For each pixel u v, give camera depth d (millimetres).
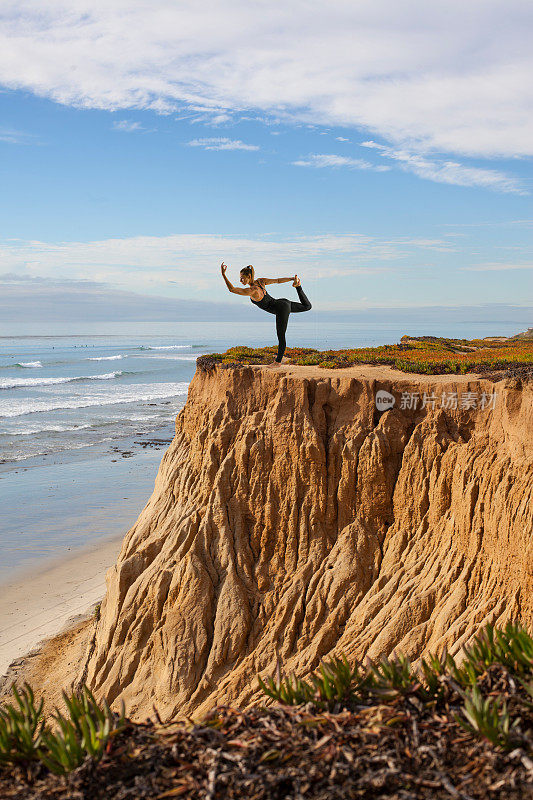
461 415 17672
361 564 17234
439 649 13594
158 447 59219
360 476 18047
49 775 5055
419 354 29109
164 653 16844
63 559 31297
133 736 5422
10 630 23703
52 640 22672
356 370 22531
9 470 49938
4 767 5156
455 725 5215
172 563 18812
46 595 26984
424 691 5707
